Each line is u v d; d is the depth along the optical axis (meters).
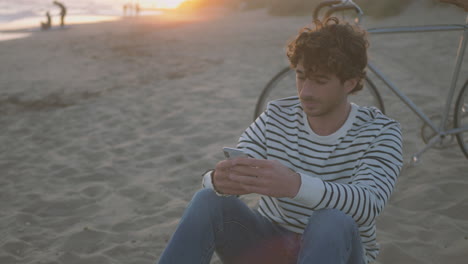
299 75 1.20
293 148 1.33
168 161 3.66
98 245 2.43
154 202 2.95
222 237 1.33
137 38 12.55
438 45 7.45
